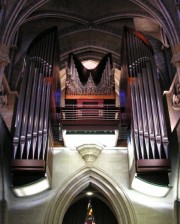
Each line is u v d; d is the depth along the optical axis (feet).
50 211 50.37
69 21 64.90
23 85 49.44
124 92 56.39
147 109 46.80
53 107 52.54
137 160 42.78
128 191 51.72
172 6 50.44
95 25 64.54
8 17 49.52
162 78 60.90
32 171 43.70
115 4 62.13
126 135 55.52
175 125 49.03
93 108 54.85
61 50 67.10
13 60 60.85
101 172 53.31
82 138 52.85
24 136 44.57
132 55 53.83
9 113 54.75
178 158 44.75
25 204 50.52
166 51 61.67
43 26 64.69
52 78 51.47
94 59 70.18
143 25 63.41
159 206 50.21
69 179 52.75
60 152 54.80
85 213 68.69
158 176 44.62
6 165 46.21
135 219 49.55
